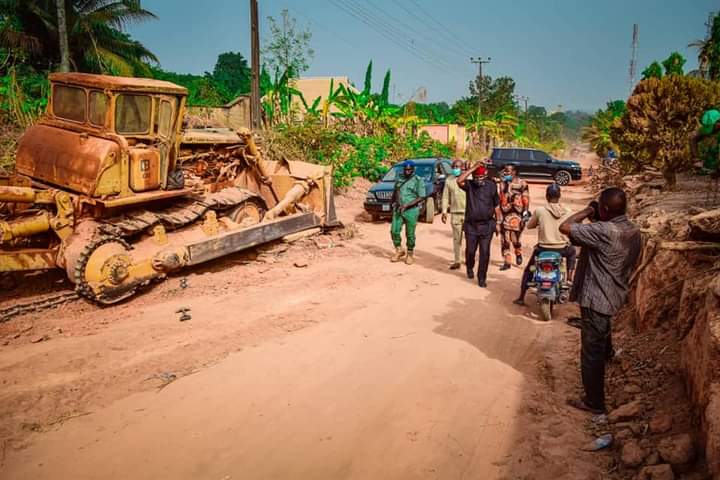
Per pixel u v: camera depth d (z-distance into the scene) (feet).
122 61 87.86
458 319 22.11
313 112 74.43
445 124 134.92
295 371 16.93
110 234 23.06
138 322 21.08
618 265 13.83
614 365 16.61
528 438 13.23
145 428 13.65
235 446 12.91
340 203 58.44
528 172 90.12
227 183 33.81
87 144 23.11
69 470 11.94
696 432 11.46
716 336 10.90
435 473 11.92
